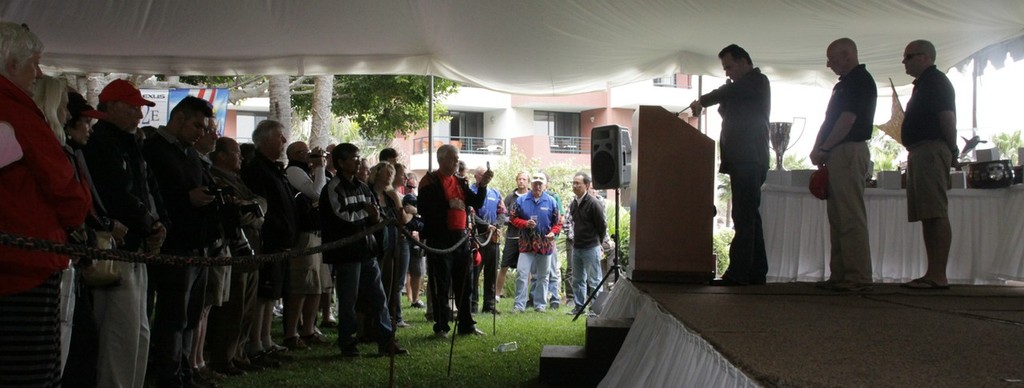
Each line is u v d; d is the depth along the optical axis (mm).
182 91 9570
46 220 2561
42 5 6898
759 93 5328
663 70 8930
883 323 3357
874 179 6570
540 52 8445
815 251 6203
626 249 13273
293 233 5645
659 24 7430
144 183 3834
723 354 2561
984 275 6188
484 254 9391
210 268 4809
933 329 3170
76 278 3400
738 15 7016
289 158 6477
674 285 5254
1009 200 6133
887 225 6270
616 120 28031
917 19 6957
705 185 5531
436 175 7102
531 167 22625
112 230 3498
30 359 2521
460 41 8102
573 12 7113
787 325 3227
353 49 8531
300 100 17688
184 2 6871
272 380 5035
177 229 4184
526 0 6816
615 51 8414
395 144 27828
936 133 5184
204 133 4859
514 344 6504
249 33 7809
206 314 4977
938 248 5258
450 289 7414
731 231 16859
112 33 7719
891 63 8648
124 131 3736
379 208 6199
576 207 9805
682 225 5520
